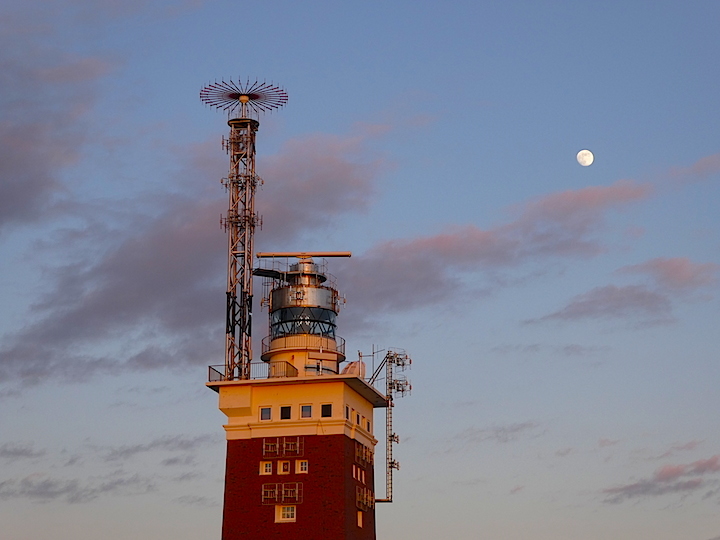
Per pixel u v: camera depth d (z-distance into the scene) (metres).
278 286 132.88
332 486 121.81
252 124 136.88
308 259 134.00
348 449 124.31
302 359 128.50
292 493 122.00
